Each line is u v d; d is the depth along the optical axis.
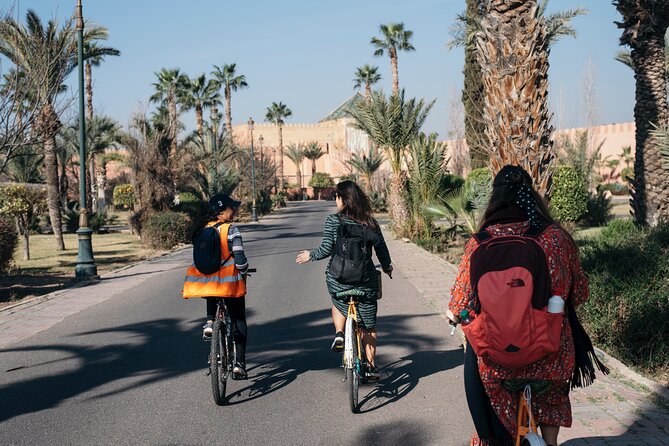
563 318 3.22
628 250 7.85
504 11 8.45
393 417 5.32
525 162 8.41
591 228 24.08
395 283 12.92
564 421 3.32
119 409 5.70
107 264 18.84
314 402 5.76
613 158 59.94
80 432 5.14
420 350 7.54
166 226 24.16
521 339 2.92
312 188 98.56
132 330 9.20
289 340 8.27
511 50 8.39
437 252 19.30
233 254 5.89
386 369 6.78
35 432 5.16
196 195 33.16
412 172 23.73
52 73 16.66
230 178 39.09
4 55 18.02
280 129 95.06
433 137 23.78
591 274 7.58
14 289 13.68
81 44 15.91
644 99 14.62
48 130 15.78
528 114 8.39
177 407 5.72
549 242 3.18
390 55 52.78
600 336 7.22
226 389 6.25
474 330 3.09
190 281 5.85
